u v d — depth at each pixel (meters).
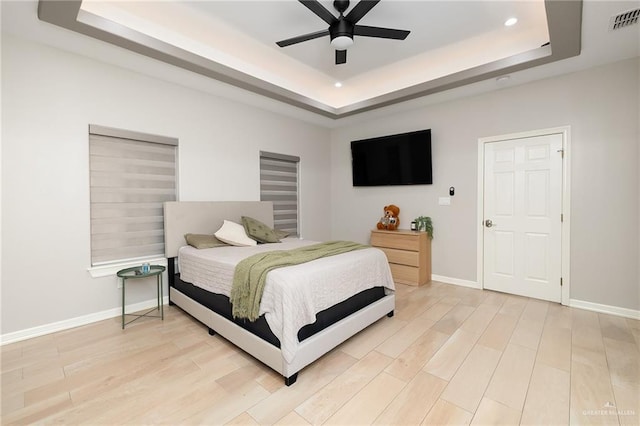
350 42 2.47
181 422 1.62
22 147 2.53
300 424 1.60
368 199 5.17
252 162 4.35
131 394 1.85
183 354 2.33
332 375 2.04
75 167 2.80
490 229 3.86
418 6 2.53
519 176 3.61
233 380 1.99
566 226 3.30
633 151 2.93
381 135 4.91
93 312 2.92
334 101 4.85
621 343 2.43
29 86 2.56
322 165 5.53
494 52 3.32
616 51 2.78
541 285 3.50
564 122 3.28
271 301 2.07
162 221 3.47
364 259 2.74
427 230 4.30
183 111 3.57
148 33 2.78
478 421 1.61
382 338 2.58
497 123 3.74
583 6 2.14
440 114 4.23
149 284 3.31
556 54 2.81
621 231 3.00
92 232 2.95
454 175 4.13
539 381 1.95
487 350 2.36
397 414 1.67
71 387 1.91
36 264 2.62
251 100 4.08
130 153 3.19
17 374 2.05
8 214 2.49
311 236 5.34
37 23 2.30
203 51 3.18
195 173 3.70
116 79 3.04
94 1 2.42
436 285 4.14
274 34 2.98
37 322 2.62
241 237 3.53
